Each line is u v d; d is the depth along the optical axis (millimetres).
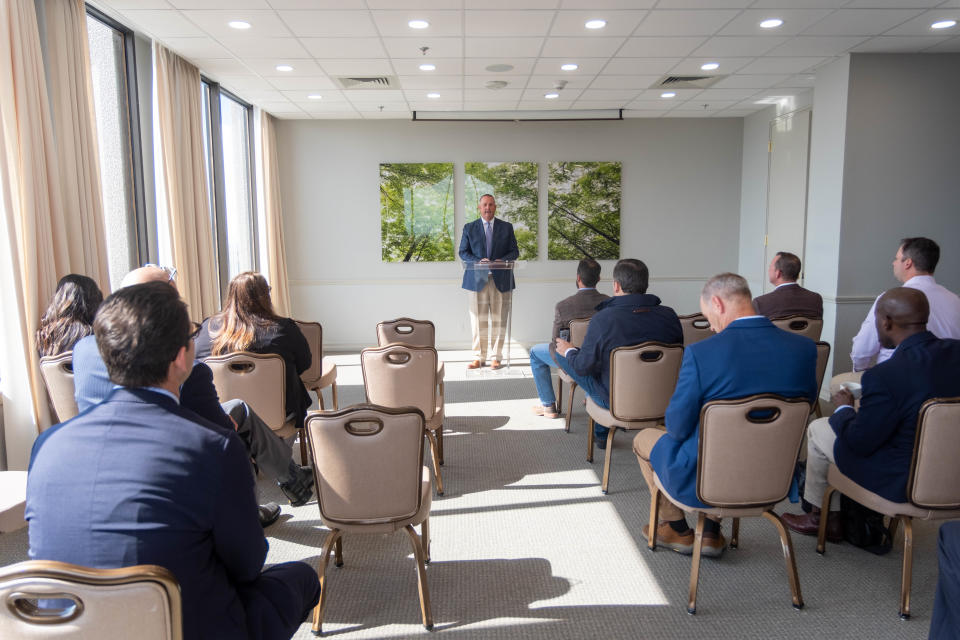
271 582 1662
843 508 3008
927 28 4828
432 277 8711
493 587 2668
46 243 3619
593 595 2596
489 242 6582
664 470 2543
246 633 1472
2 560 2953
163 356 1355
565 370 4621
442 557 2936
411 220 8609
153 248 5344
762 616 2434
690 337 4773
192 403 2266
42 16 3797
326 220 8594
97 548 1269
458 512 3410
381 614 2482
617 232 8727
